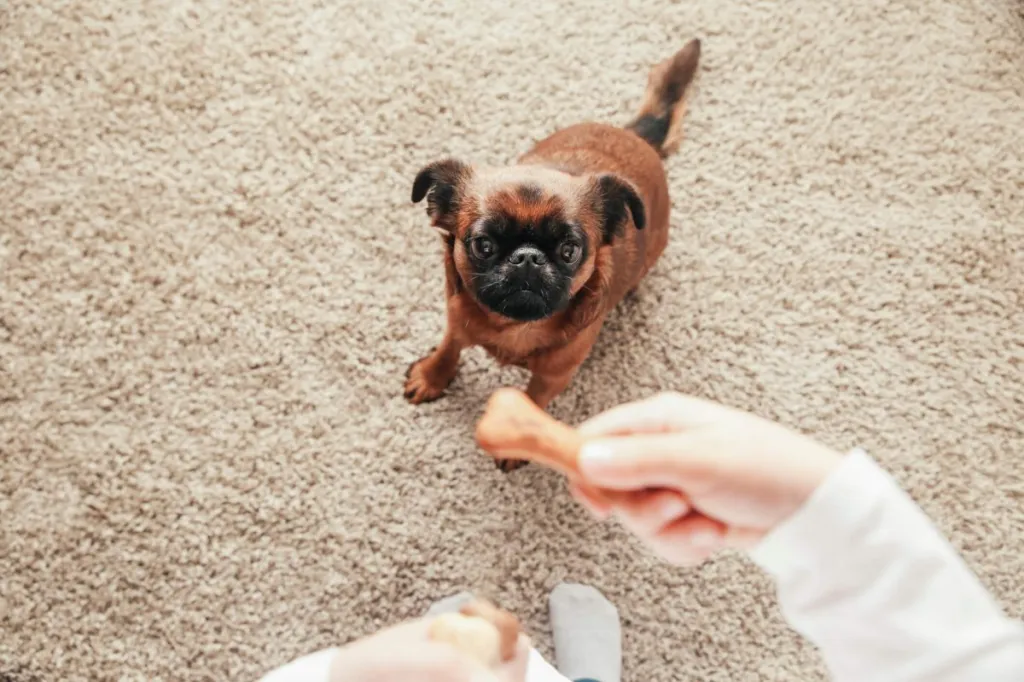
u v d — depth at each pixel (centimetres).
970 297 101
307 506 94
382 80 102
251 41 102
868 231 102
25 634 90
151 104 100
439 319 98
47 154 98
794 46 105
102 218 98
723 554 96
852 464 45
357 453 96
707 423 48
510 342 84
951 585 43
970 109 104
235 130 100
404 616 93
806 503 44
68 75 100
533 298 75
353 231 99
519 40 104
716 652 94
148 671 90
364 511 95
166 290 97
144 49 101
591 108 103
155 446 94
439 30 104
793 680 94
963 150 104
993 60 105
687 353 100
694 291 101
